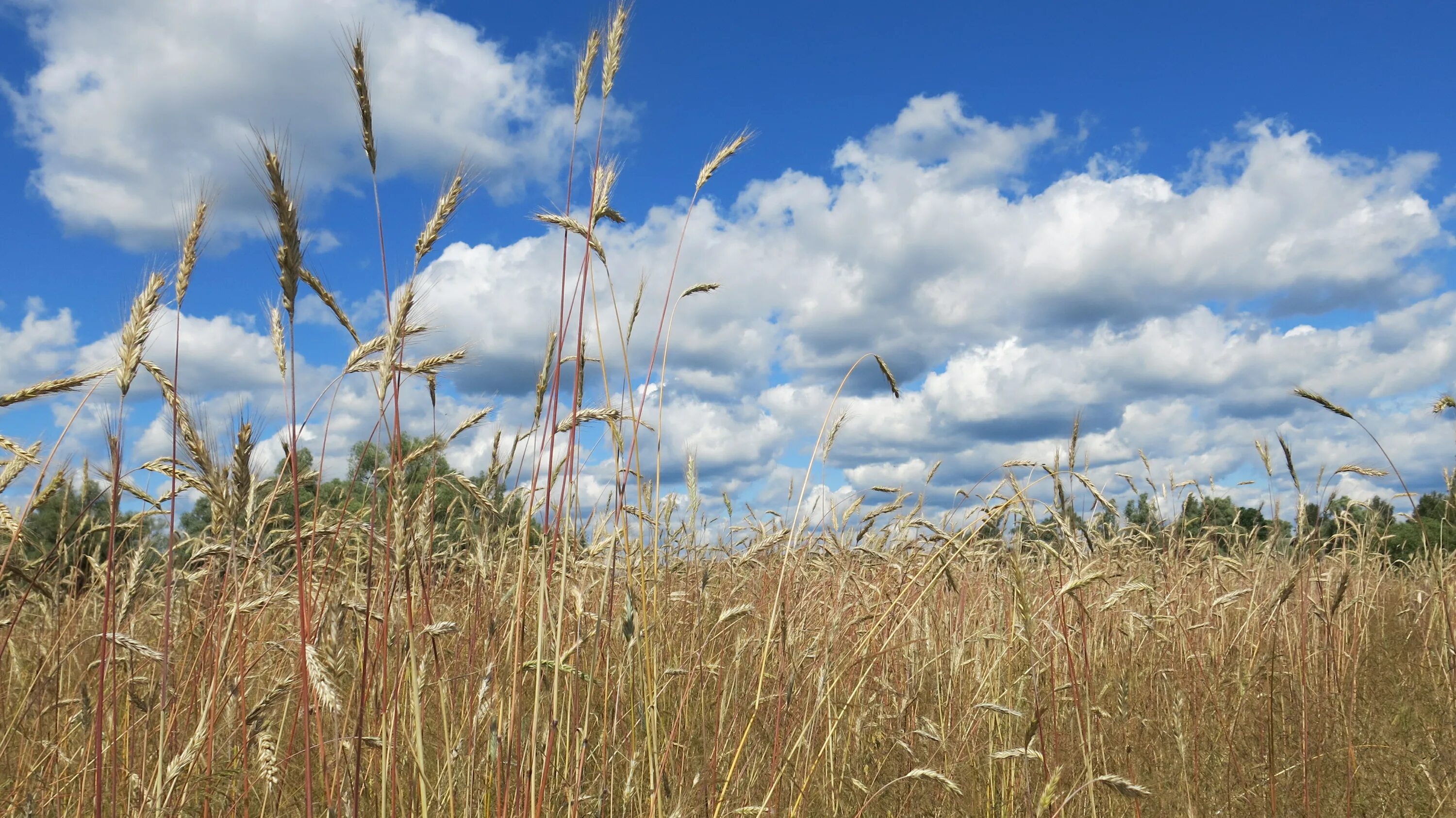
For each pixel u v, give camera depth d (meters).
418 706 2.96
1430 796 4.66
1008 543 4.29
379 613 3.17
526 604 3.63
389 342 2.83
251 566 3.59
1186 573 6.84
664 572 4.79
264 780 3.43
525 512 3.32
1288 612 5.88
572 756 3.68
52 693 4.14
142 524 4.02
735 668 4.71
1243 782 4.80
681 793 3.70
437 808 3.26
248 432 2.63
